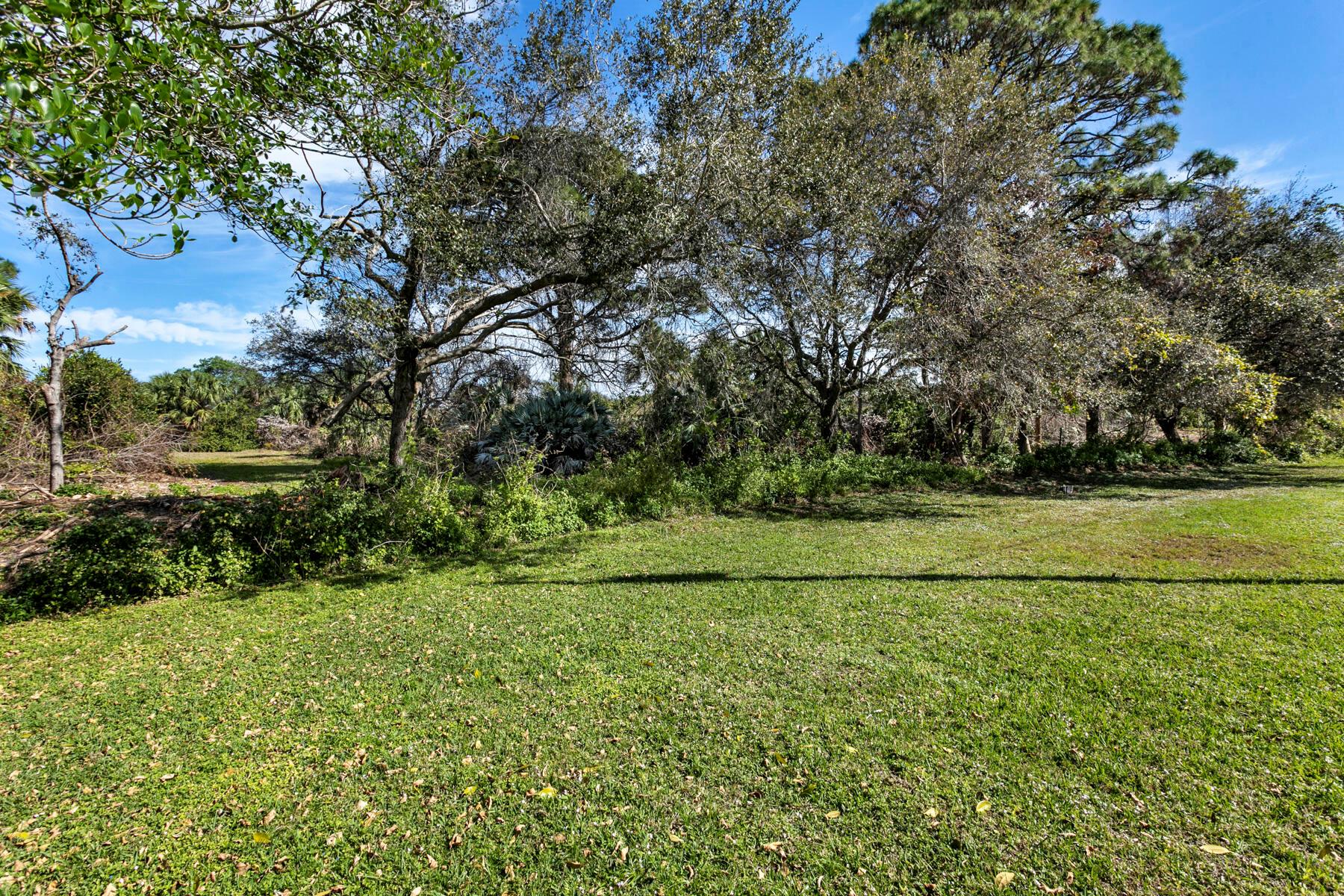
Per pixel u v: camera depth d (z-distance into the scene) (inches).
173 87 128.0
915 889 86.1
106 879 91.5
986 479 546.6
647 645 176.9
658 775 113.8
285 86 192.2
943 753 117.6
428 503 308.8
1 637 200.8
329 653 179.3
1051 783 107.4
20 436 451.5
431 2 219.8
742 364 502.9
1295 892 82.0
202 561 253.4
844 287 452.1
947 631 181.9
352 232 300.4
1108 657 158.9
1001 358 408.5
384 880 90.4
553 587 241.9
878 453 639.1
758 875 89.4
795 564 267.1
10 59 95.7
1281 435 753.6
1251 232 671.1
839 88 474.3
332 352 601.3
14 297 512.4
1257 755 112.8
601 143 352.2
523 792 110.0
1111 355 434.9
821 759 117.0
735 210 346.6
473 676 159.3
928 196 469.7
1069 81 551.5
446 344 447.2
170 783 115.6
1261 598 204.1
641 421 507.5
